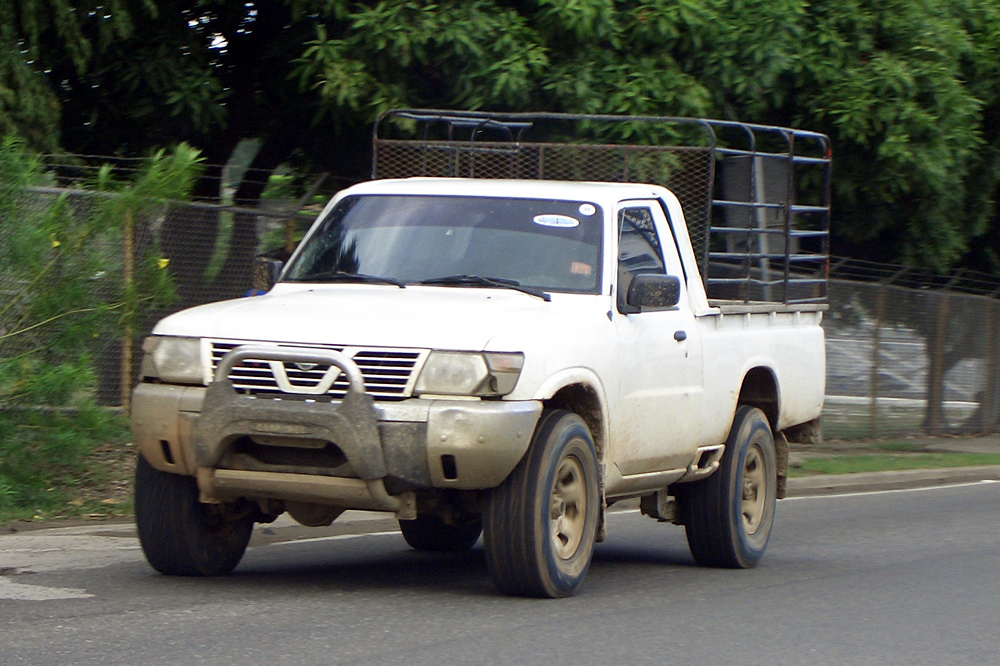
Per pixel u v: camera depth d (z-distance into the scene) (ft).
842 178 123.65
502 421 45.75
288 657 39.50
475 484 46.44
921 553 71.00
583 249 55.11
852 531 81.25
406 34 99.60
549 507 48.49
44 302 74.69
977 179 139.13
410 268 55.36
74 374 72.95
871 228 132.16
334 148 122.01
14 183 75.20
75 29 95.25
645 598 52.95
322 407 45.44
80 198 78.64
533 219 56.34
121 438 81.10
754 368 65.82
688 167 69.62
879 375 147.95
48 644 40.32
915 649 45.27
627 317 54.85
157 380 48.96
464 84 102.32
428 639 42.65
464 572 60.03
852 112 116.37
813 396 71.77
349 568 60.39
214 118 108.99
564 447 48.93
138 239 86.48
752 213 68.44
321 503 47.57
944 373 156.66
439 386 45.98
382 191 59.31
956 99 120.67
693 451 59.82
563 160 74.23
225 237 94.99
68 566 56.34
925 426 154.40
